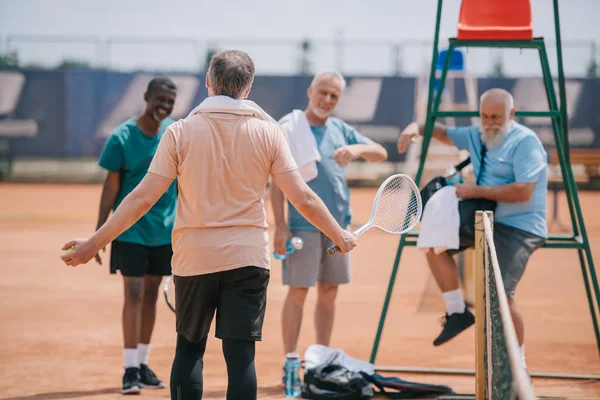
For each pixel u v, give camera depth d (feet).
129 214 18.10
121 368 31.14
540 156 27.32
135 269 27.71
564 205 111.04
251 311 18.60
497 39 28.89
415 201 23.24
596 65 133.18
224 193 18.43
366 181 139.74
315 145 28.14
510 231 27.32
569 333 38.19
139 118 28.14
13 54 142.10
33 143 141.69
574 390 27.91
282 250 27.68
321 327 29.40
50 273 56.34
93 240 17.95
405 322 41.42
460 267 43.39
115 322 40.29
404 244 28.63
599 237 77.61
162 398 26.91
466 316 26.86
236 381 18.51
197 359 19.36
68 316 41.70
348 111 138.62
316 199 18.78
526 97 128.88
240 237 18.45
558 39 29.73
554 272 57.57
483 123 27.84
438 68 55.47
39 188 135.33
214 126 18.47
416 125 29.94
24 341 35.94
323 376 26.73
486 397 21.71
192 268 18.47
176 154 18.40
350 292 50.49
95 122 141.59
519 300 46.93
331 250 19.54
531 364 32.12
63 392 27.66
